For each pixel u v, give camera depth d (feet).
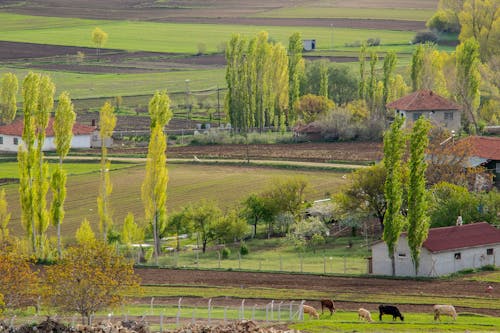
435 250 438.81
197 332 295.48
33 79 490.90
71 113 502.79
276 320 356.38
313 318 360.48
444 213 494.59
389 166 442.09
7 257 345.72
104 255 342.44
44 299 334.85
